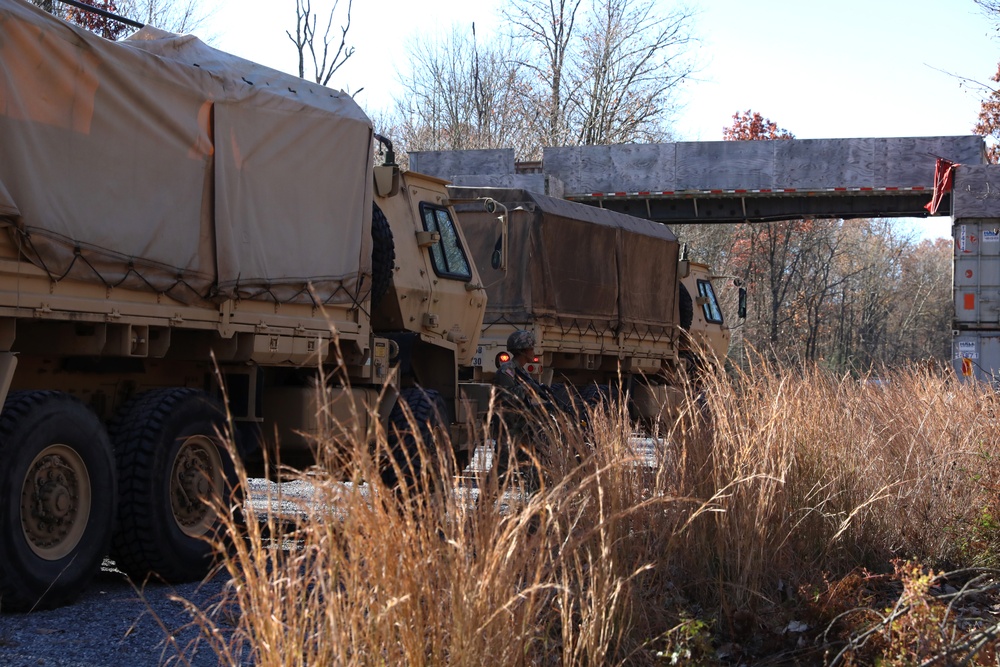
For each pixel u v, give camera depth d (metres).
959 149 26.09
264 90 7.42
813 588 5.15
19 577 5.33
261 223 7.34
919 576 4.86
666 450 5.37
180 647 4.77
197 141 6.73
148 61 6.35
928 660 3.96
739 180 27.25
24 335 6.03
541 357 12.91
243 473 3.33
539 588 3.39
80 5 6.27
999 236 16.34
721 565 5.03
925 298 74.31
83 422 5.83
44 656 4.57
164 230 6.43
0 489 5.24
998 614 5.12
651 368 16.12
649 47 41.44
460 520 3.37
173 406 6.48
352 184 8.43
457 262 10.69
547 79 43.00
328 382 8.30
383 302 9.52
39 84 5.57
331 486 3.26
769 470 5.45
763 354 6.61
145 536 6.23
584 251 14.02
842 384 7.50
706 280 19.33
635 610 4.45
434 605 3.21
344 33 22.23
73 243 5.73
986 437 7.27
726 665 4.54
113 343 6.12
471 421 4.37
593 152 27.98
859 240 68.44
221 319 6.94
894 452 6.88
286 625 3.13
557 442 5.17
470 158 29.00
